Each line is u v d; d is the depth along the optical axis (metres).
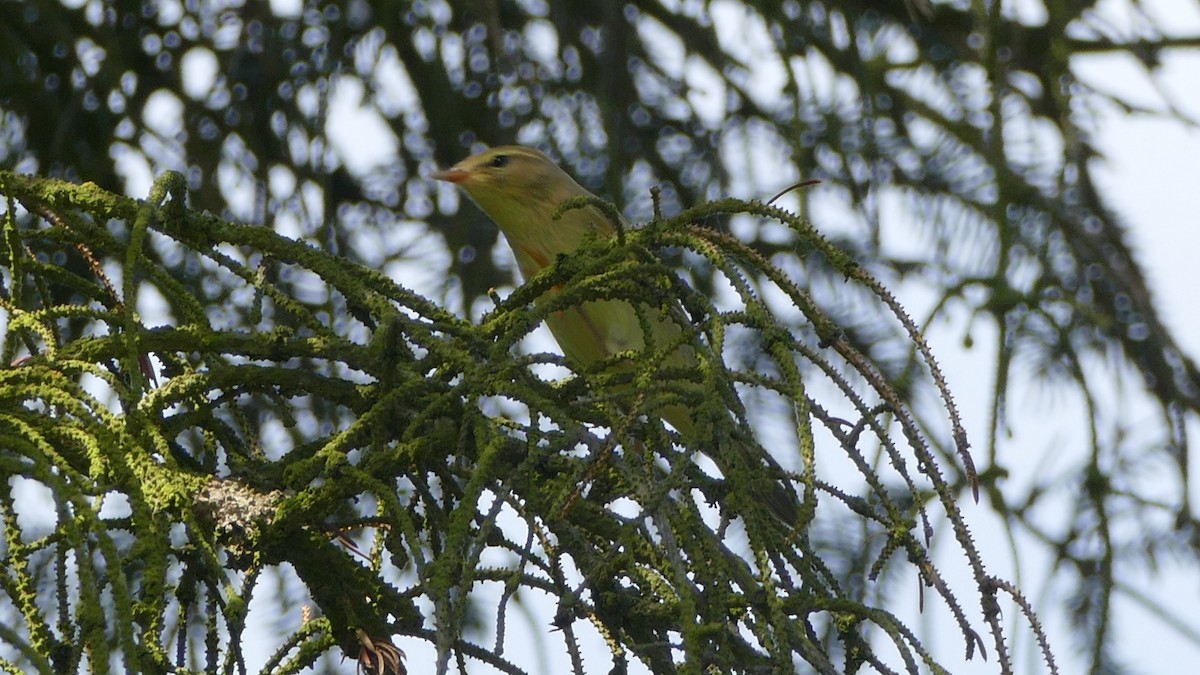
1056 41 10.12
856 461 4.58
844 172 9.68
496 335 5.34
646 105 10.73
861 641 4.60
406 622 4.98
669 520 4.43
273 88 10.21
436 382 5.02
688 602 4.09
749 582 4.50
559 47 10.55
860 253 9.98
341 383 5.27
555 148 10.27
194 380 5.01
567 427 4.63
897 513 4.50
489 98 10.80
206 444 5.21
